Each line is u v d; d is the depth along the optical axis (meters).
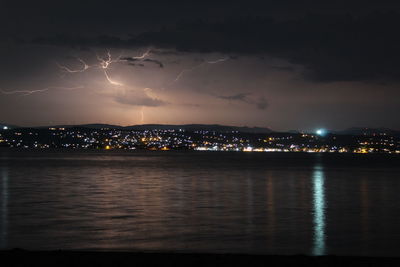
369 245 22.56
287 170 104.44
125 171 94.50
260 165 133.50
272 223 28.97
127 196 45.31
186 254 17.30
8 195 46.09
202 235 24.77
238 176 80.38
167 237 24.11
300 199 43.66
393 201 42.41
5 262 15.94
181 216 31.59
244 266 15.73
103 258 16.55
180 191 51.12
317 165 138.38
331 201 42.16
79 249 21.06
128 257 16.73
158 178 73.69
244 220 30.09
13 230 25.92
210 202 40.47
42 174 82.56
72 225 27.66
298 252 21.05
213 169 106.38
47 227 26.94
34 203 39.16
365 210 35.72
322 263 16.16
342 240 23.72
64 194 47.22
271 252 20.98
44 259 16.34
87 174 83.25
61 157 193.75
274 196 46.28
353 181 70.06
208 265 15.80
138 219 30.12
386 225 28.52
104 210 34.56
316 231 26.28
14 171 92.00
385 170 108.00
